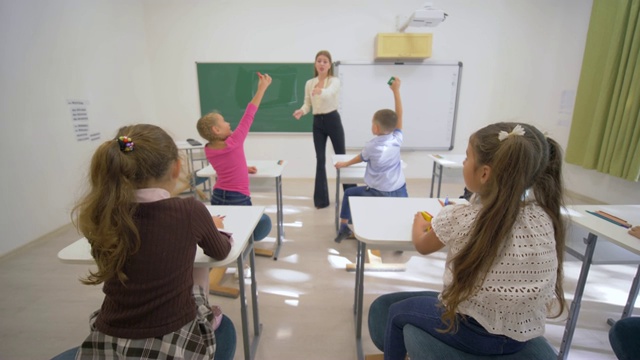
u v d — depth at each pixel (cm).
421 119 430
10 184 247
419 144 440
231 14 406
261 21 407
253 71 423
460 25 400
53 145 286
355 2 397
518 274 74
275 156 455
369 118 430
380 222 131
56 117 288
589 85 352
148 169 77
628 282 210
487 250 73
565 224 82
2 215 241
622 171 317
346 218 246
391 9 396
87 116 324
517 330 77
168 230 76
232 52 418
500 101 423
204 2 404
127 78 384
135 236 72
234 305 186
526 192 76
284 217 319
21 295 196
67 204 301
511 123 79
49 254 249
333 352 153
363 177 253
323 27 405
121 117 375
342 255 243
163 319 75
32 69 264
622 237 118
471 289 75
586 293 198
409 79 416
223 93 432
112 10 356
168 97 437
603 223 131
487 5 393
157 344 74
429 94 421
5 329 168
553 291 79
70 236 283
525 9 392
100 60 341
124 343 73
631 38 302
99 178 73
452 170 289
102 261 72
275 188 249
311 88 301
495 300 75
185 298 79
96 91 336
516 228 74
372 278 213
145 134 79
